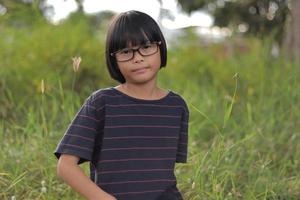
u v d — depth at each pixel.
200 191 3.91
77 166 2.39
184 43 9.41
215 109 5.93
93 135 2.43
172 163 2.57
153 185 2.50
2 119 5.38
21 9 7.91
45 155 4.24
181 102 2.63
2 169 4.17
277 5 9.83
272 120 5.48
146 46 2.47
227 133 5.27
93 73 7.23
